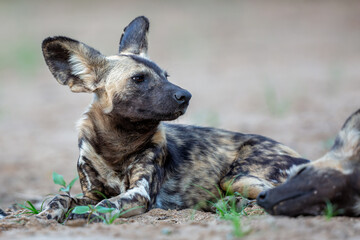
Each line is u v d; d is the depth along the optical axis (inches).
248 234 382.6
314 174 426.0
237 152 608.4
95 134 561.3
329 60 1861.5
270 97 1336.1
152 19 2933.1
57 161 973.2
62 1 3597.4
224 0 3412.9
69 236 402.9
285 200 425.1
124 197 494.6
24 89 1738.4
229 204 535.5
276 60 1930.4
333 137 967.6
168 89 560.4
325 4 3004.4
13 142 1133.1
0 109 1445.6
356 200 418.3
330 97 1334.9
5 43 2443.4
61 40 573.3
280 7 3056.1
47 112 1424.7
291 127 1083.9
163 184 569.3
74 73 586.9
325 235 369.4
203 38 2436.0
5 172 908.6
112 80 569.6
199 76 1737.2
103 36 2428.6
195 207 582.2
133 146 552.7
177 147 595.5
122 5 3408.0
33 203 715.4
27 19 3026.6
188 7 3277.6
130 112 555.8
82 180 563.2
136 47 641.0
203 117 1164.5
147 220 475.8
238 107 1309.1
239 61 1952.5
